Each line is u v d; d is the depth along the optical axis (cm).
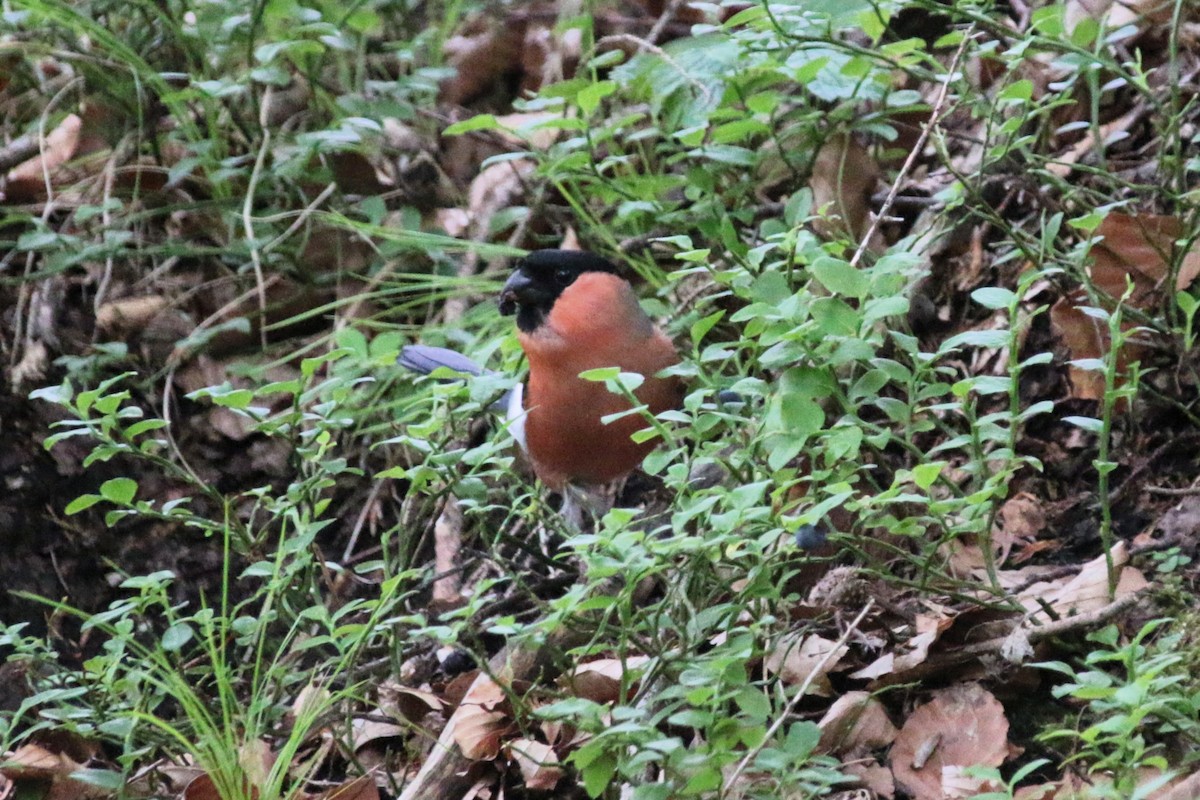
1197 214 720
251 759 635
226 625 638
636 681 610
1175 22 764
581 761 481
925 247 750
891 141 984
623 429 762
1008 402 829
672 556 563
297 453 701
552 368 752
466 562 816
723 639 615
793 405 557
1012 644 617
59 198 1114
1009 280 866
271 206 1080
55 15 1029
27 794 697
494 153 1139
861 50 762
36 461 973
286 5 960
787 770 531
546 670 664
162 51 1133
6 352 1030
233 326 997
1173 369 782
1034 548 750
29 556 953
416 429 623
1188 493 736
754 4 877
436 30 1203
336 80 1190
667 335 849
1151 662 505
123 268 1073
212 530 689
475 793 649
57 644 928
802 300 566
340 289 1062
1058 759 612
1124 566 682
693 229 976
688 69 931
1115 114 930
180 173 984
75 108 1133
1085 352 778
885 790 611
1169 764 570
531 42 1245
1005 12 1023
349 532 958
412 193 1114
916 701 651
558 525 670
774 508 570
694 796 510
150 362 1030
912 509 721
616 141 1078
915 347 583
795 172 902
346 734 691
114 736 699
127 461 985
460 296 1020
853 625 578
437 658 778
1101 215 627
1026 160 805
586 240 1020
